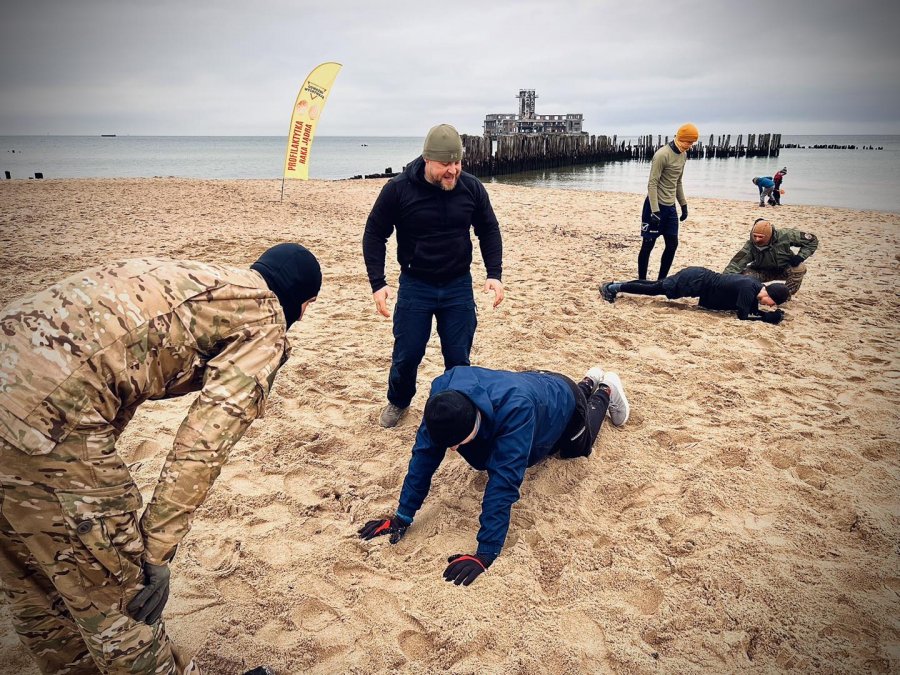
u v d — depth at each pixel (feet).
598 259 29.01
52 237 28.99
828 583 8.54
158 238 29.27
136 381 4.91
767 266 20.99
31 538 4.64
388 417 12.48
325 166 175.22
